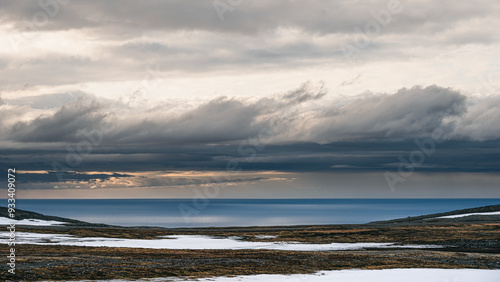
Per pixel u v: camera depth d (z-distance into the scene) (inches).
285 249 2940.5
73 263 1862.7
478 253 2657.5
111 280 1533.0
